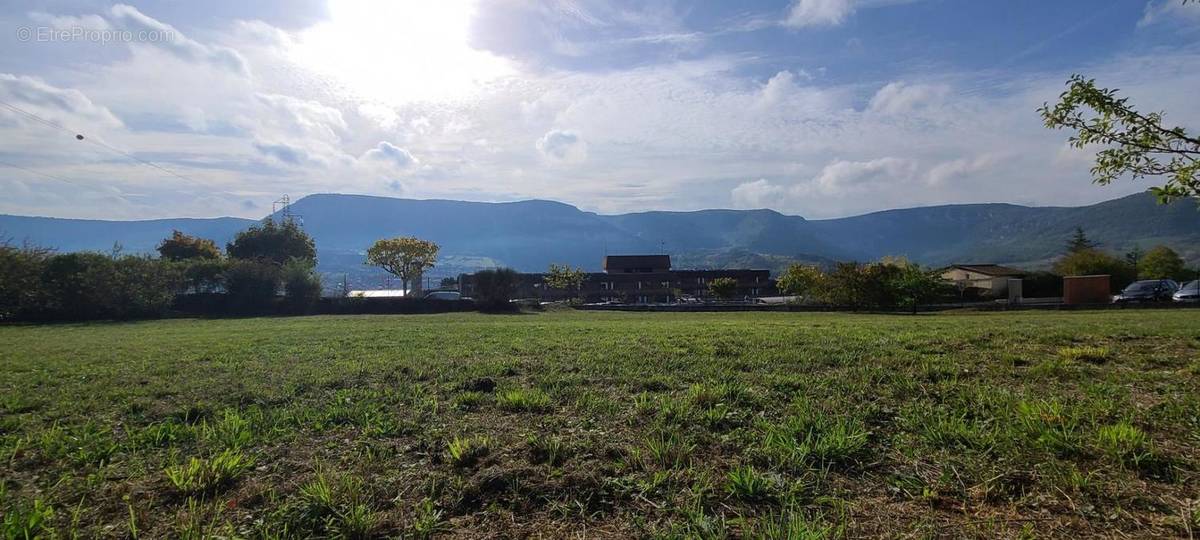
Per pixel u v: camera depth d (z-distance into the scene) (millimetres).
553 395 6672
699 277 100500
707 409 5660
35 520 3381
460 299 56094
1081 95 5148
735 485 3689
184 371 9438
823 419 5059
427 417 5773
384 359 10414
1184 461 3885
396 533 3270
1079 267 60906
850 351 9695
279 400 6801
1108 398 5586
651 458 4289
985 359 8430
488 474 3924
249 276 48344
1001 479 3727
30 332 25562
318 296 50312
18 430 5742
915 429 4879
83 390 7820
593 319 32000
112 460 4613
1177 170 4855
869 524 3234
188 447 4891
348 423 5594
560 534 3248
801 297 57469
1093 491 3512
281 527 3332
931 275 41594
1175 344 9648
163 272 45500
